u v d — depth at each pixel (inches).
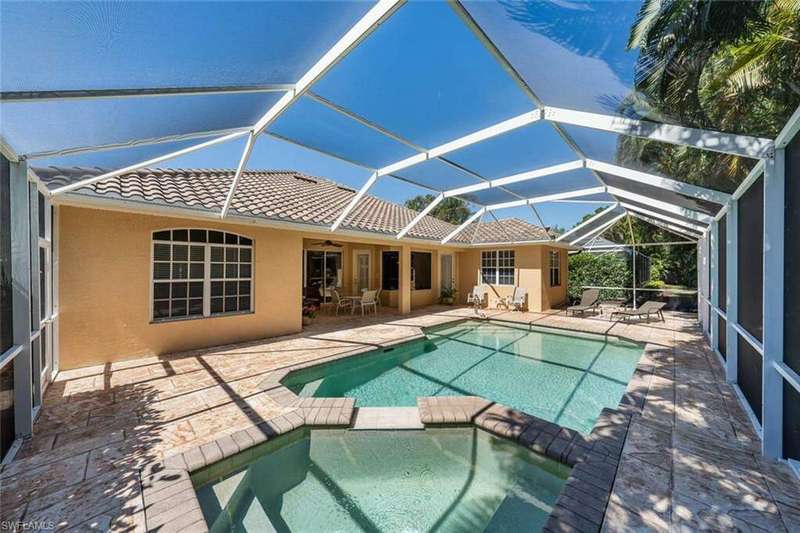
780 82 167.5
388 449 179.0
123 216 272.5
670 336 381.4
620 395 252.7
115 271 268.5
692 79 132.4
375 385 271.0
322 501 142.7
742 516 108.6
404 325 446.3
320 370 280.7
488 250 649.0
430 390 261.1
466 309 599.5
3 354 137.2
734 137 141.2
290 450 172.2
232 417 179.2
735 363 225.8
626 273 666.8
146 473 130.5
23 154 153.4
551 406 233.9
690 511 111.0
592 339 416.2
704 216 308.3
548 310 590.6
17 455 142.4
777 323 139.7
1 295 142.3
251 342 341.7
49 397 202.1
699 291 470.0
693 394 210.1
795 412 132.0
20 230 155.2
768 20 126.3
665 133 151.8
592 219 497.7
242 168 234.8
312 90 160.7
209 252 322.0
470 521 131.6
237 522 130.9
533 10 103.0
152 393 209.5
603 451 147.3
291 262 384.2
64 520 106.2
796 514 109.0
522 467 160.2
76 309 251.1
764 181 139.8
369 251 658.2
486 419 178.9
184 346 304.8
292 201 418.0
